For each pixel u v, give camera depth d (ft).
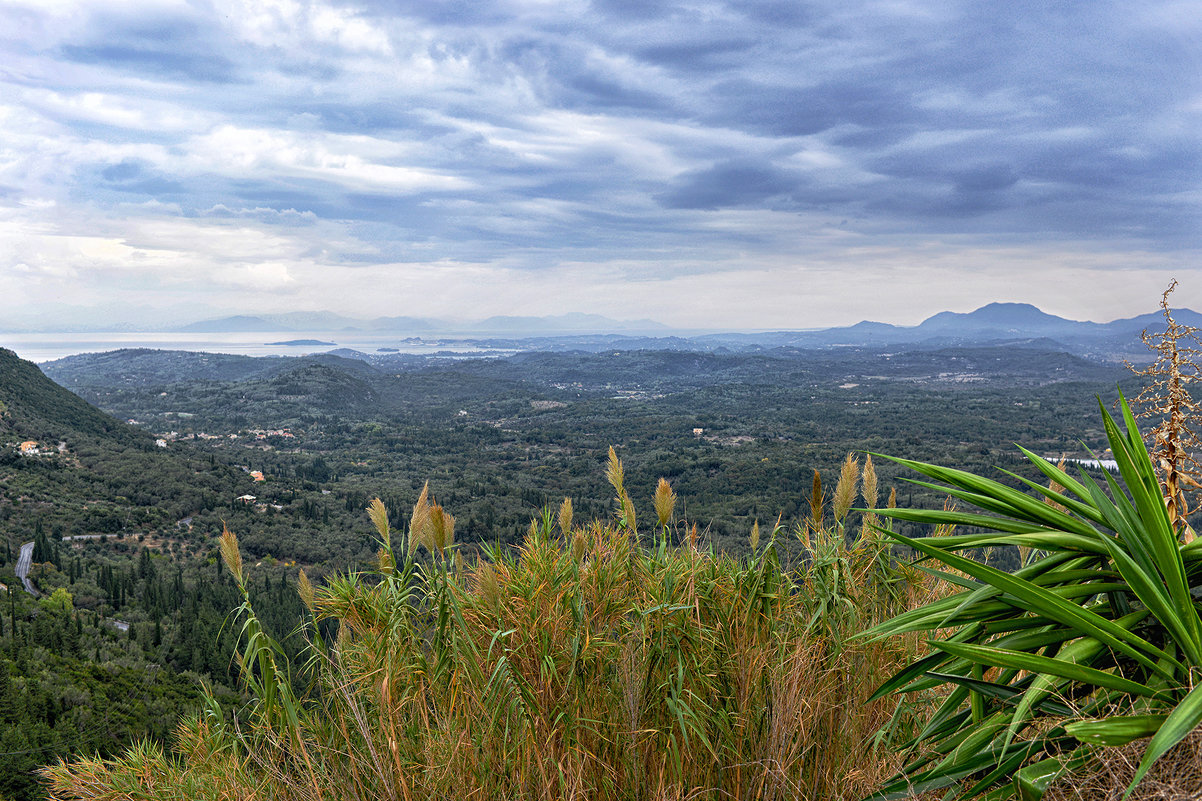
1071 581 4.45
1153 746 2.99
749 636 6.40
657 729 5.36
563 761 5.24
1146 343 5.42
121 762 6.21
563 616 5.89
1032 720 4.06
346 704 5.97
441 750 5.36
